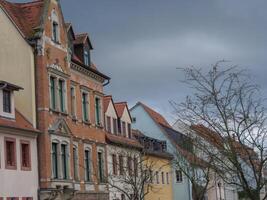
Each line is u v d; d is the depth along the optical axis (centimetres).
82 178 4203
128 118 5672
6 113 3341
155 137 7062
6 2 3888
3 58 3788
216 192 6956
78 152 4191
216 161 2714
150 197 5975
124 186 4844
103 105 4894
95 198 4366
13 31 3775
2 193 3122
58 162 3800
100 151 4656
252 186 2323
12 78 3753
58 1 4025
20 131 3381
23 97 3694
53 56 3866
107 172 4694
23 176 3381
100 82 4816
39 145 3616
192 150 3947
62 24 4059
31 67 3703
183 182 6831
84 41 4516
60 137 3847
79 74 4356
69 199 3806
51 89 3838
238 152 2136
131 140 5612
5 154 3206
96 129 4622
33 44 3712
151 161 5441
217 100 2811
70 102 4103
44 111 3659
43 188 3544
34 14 3841
